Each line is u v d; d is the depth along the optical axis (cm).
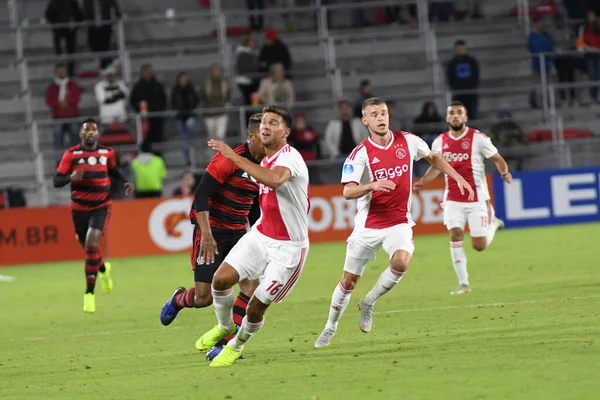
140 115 7344
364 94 7475
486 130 8050
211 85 7631
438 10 9069
